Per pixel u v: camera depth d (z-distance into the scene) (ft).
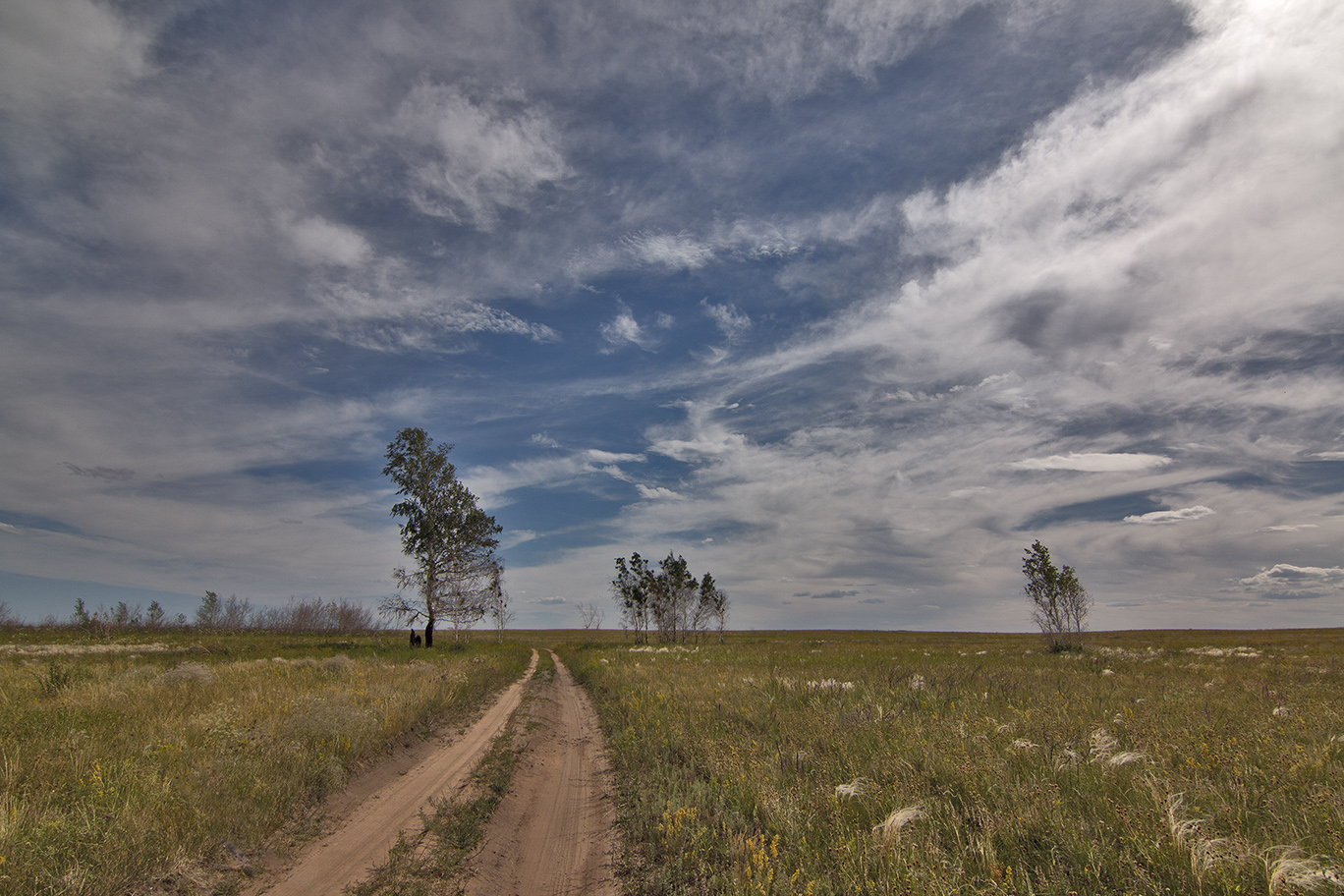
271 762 25.16
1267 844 15.12
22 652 91.91
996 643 197.98
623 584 260.42
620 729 40.88
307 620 209.77
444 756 33.58
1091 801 18.88
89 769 22.18
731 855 17.21
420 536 144.15
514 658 119.65
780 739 30.63
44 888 14.47
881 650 135.44
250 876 17.33
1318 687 49.26
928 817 18.24
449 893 17.04
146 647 110.32
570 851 21.21
